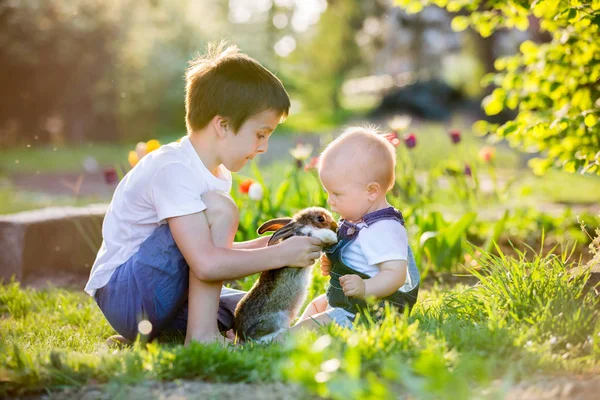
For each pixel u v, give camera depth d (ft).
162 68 86.43
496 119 88.53
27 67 72.59
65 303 16.31
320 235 11.73
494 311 10.89
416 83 107.24
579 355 10.02
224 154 12.17
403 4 20.33
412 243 19.33
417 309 12.42
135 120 83.25
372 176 12.01
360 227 11.99
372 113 105.91
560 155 18.58
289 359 8.91
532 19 38.19
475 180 25.77
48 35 72.33
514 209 26.84
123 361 9.43
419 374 8.36
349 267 11.90
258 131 12.17
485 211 27.71
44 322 14.57
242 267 11.28
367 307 11.55
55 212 22.20
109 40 76.07
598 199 33.96
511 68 20.45
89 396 8.63
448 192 31.50
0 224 20.92
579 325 10.59
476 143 63.31
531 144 19.75
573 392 8.09
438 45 131.23
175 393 8.53
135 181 12.03
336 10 136.15
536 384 8.54
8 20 71.41
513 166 50.72
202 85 12.13
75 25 73.51
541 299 11.66
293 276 11.73
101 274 12.25
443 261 19.53
